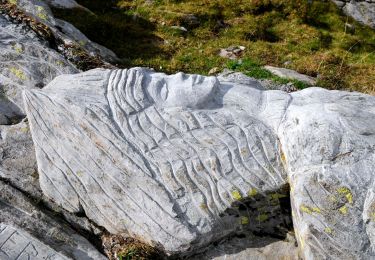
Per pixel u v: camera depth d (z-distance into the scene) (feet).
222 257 16.89
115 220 17.04
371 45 37.76
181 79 17.78
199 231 16.21
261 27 38.17
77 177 17.34
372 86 31.99
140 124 17.17
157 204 16.43
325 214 14.96
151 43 36.04
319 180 15.11
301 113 16.47
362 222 14.78
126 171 16.78
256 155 16.67
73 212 17.76
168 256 16.71
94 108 17.33
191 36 37.06
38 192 18.31
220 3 40.16
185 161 16.70
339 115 16.07
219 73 32.55
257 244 17.11
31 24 24.81
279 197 16.74
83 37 31.68
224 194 16.38
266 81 30.81
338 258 14.90
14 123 20.51
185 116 17.20
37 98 17.90
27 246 16.44
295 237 16.90
